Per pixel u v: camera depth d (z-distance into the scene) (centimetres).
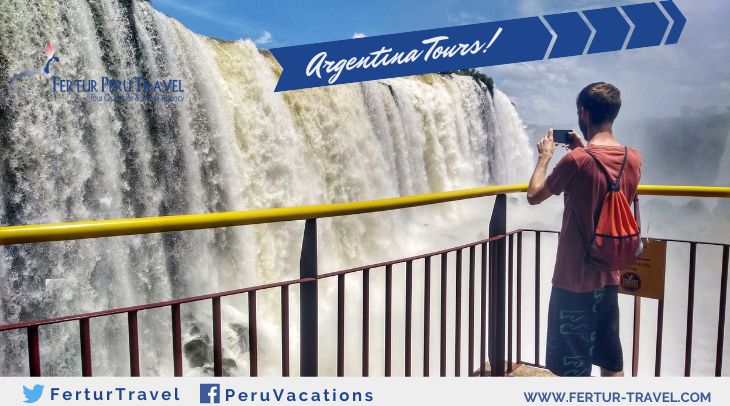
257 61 1375
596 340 217
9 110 880
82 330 143
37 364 136
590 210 199
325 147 1600
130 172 1060
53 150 931
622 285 242
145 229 137
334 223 1579
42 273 867
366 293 203
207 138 1219
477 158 2595
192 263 1111
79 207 965
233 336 986
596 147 199
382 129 1864
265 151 1380
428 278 224
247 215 154
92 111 986
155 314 973
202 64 1214
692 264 246
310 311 178
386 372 213
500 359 253
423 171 2156
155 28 1116
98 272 936
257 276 1280
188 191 1167
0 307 826
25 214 899
